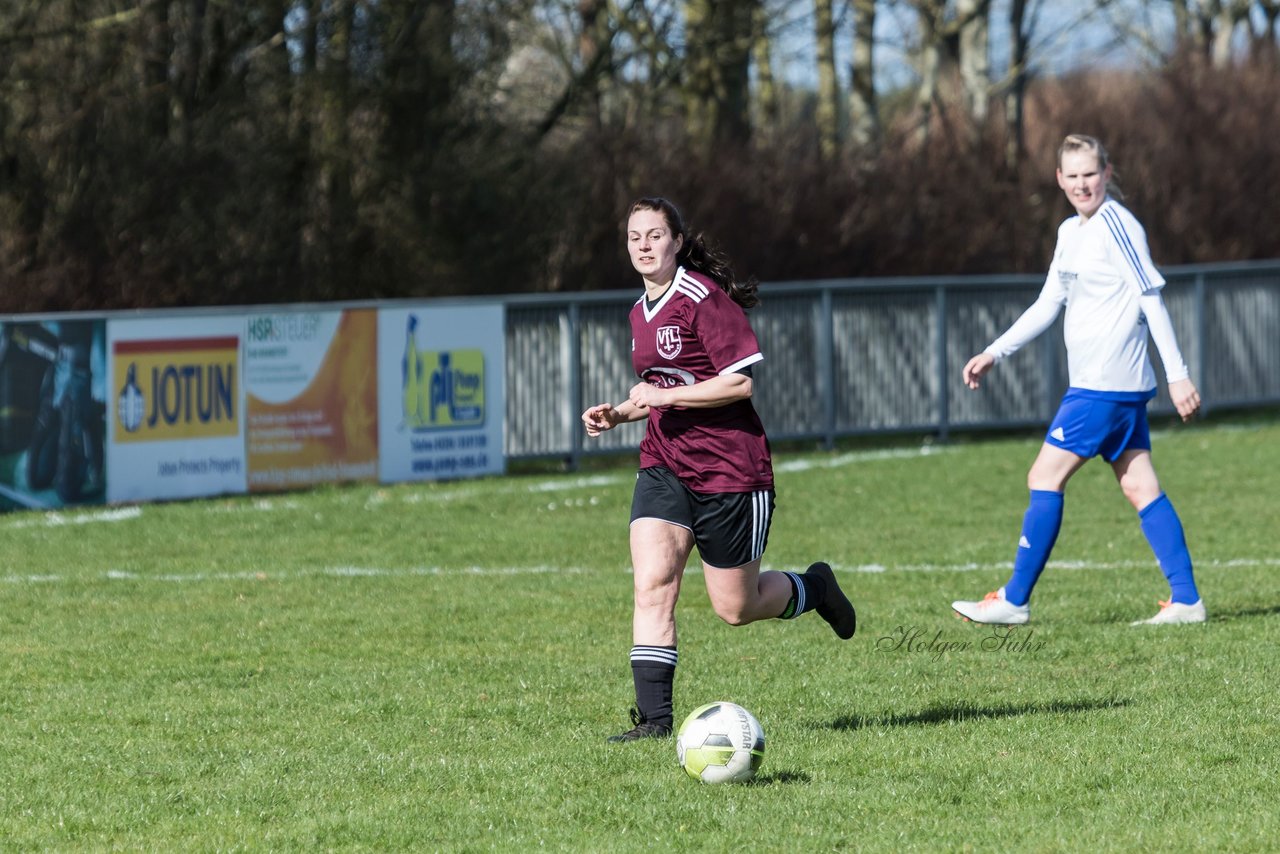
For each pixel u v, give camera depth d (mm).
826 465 48500
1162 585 28469
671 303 17062
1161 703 19391
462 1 62969
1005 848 13883
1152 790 15617
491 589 28875
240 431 42500
